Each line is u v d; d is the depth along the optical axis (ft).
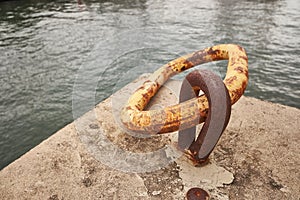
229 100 5.25
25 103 18.97
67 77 21.93
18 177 6.36
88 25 34.53
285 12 35.94
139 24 32.99
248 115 8.09
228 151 6.82
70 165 6.59
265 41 26.61
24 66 24.00
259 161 6.52
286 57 23.17
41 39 30.35
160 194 5.79
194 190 5.80
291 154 6.70
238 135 7.34
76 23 35.68
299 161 6.49
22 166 6.63
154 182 6.06
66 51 26.71
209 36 28.32
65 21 36.81
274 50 24.53
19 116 17.71
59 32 32.40
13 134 16.26
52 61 24.73
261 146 6.97
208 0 44.68
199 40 26.91
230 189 5.84
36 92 20.10
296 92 18.69
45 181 6.23
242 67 6.29
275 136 7.27
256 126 7.64
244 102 8.72
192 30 30.27
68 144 7.20
